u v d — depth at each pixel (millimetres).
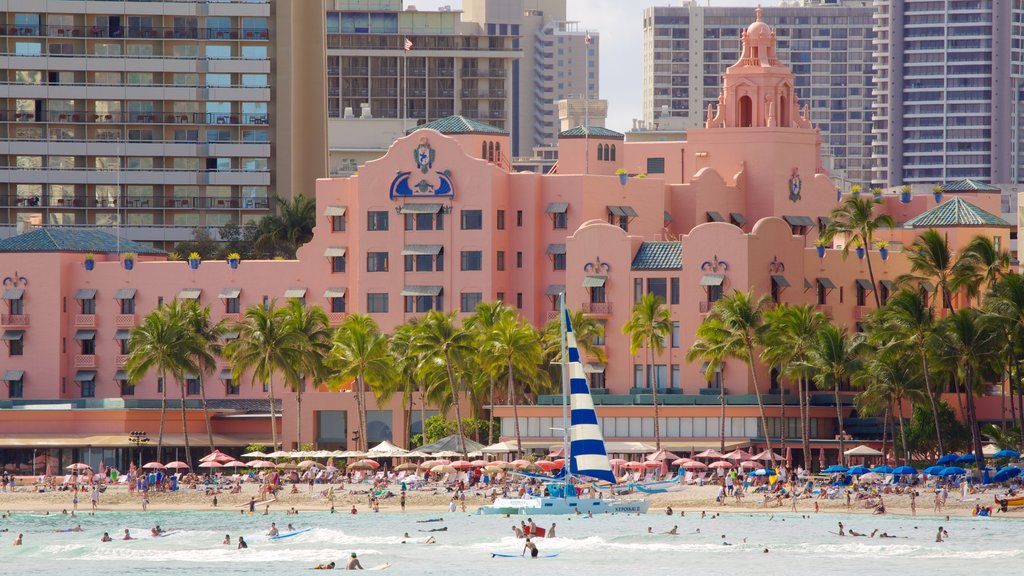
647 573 166000
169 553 181625
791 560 173625
